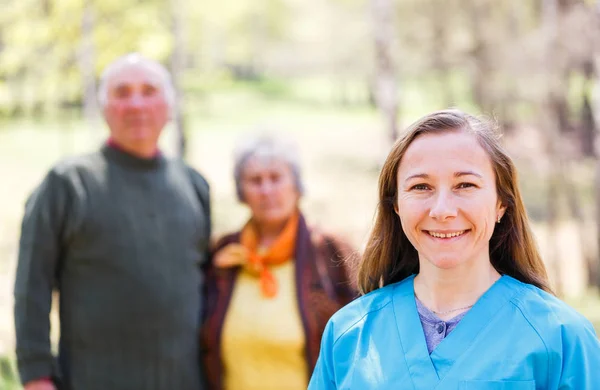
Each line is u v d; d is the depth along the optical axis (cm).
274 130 329
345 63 3738
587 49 1002
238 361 313
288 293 314
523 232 182
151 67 313
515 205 179
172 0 1148
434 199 169
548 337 160
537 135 1239
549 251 1164
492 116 190
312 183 1822
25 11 1117
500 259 187
